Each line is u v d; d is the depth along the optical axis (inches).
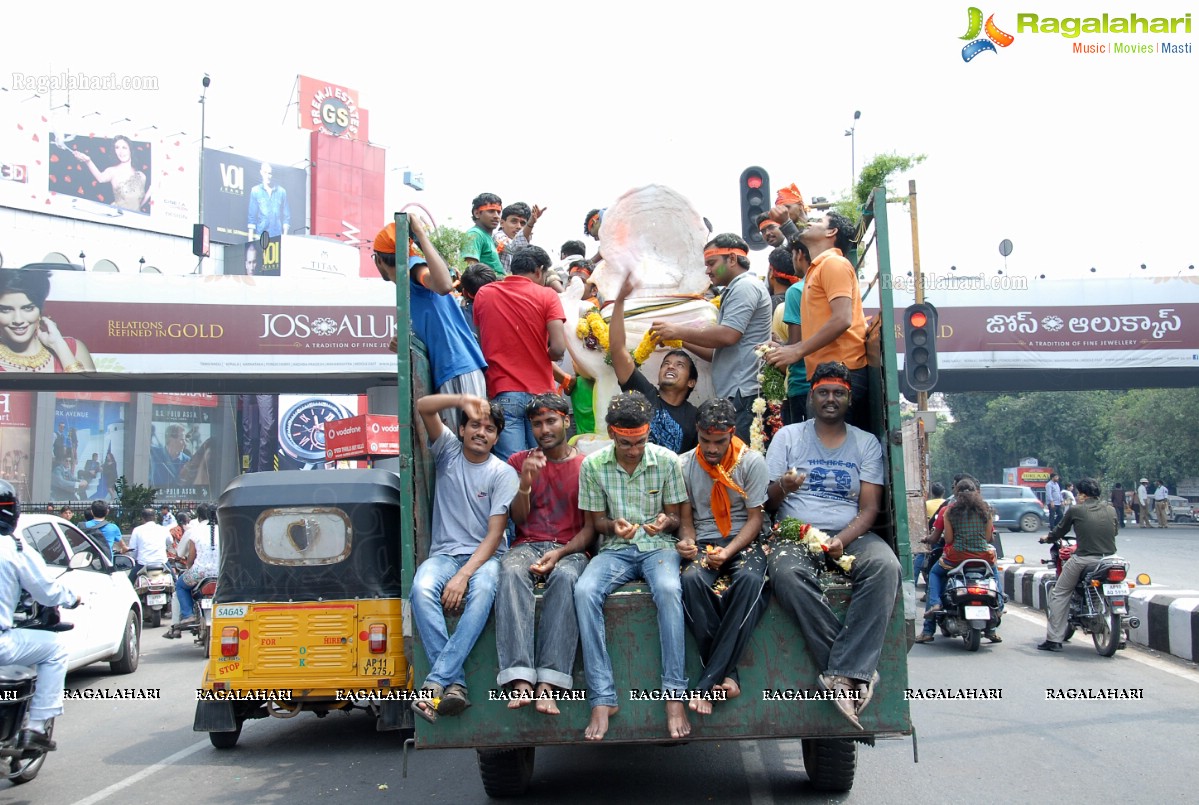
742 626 175.0
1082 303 1010.7
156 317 933.2
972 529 428.1
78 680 429.7
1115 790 223.0
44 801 244.8
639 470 193.0
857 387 212.4
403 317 189.3
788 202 307.4
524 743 177.9
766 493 192.9
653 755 270.1
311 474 298.7
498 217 331.3
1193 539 1106.7
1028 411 2252.7
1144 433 1690.5
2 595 233.5
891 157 727.1
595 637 177.0
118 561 370.0
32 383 1010.1
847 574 181.2
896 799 220.2
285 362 944.9
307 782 256.2
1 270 913.5
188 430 1747.0
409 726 279.6
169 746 305.6
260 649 281.9
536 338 239.0
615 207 273.1
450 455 202.7
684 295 264.8
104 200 1836.9
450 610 182.5
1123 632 397.1
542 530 201.6
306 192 2241.6
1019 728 284.7
